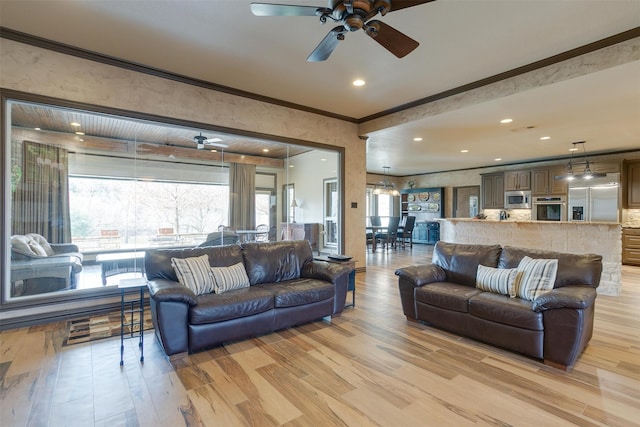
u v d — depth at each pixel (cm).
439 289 311
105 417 181
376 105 489
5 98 294
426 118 463
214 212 529
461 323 290
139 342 273
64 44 313
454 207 1077
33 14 265
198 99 402
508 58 335
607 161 682
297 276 374
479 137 586
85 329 310
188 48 321
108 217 423
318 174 588
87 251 397
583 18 264
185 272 296
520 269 291
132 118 361
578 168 740
